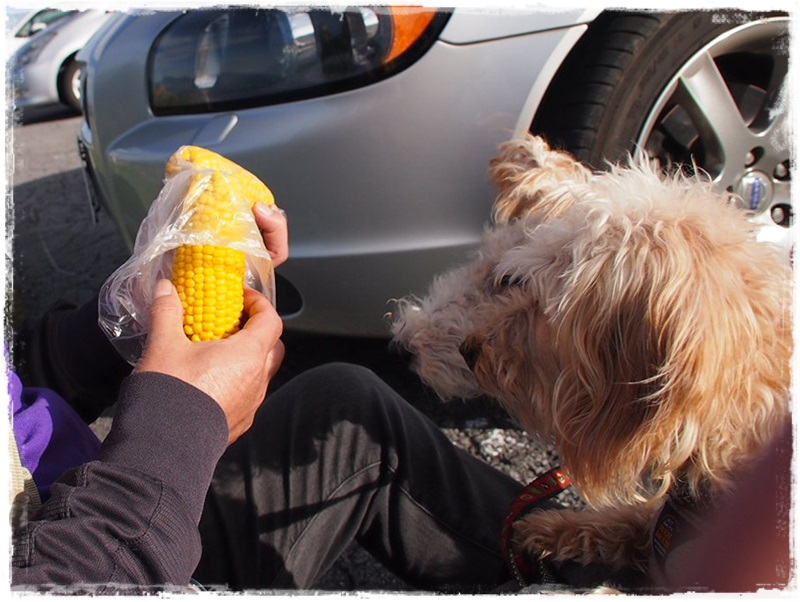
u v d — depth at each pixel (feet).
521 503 2.43
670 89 3.42
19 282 5.78
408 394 4.04
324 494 2.33
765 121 3.75
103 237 6.56
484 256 2.90
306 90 3.40
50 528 1.38
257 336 1.74
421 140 3.24
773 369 2.04
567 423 2.29
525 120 3.24
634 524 2.50
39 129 10.75
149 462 1.47
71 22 11.28
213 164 2.08
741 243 2.10
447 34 3.19
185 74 3.80
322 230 3.46
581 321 2.18
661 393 1.99
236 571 2.24
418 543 2.38
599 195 2.36
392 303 3.59
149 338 1.69
